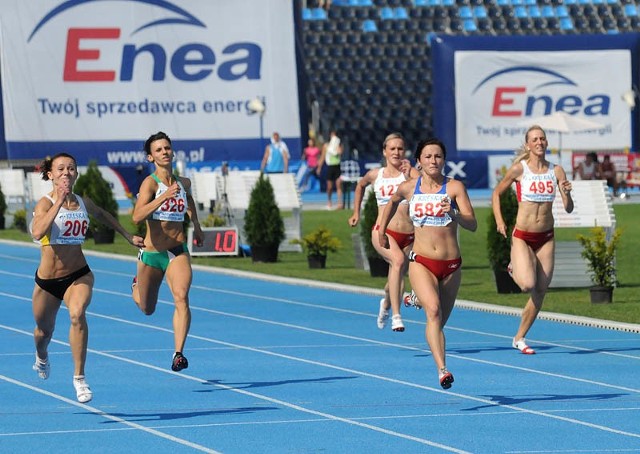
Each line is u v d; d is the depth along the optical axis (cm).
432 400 2362
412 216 2342
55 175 2214
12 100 8919
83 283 2261
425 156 2334
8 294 4306
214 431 2083
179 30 9138
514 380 2584
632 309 3681
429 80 11362
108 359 2900
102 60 9050
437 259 2325
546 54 9794
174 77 9144
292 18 9200
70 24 8988
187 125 9169
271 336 3275
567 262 4278
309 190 9975
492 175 9762
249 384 2552
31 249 6012
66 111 9012
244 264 5266
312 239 5056
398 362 2833
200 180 6444
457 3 11538
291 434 2058
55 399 2392
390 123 11269
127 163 9106
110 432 2080
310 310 3828
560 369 2716
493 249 4131
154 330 3406
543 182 2917
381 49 11338
